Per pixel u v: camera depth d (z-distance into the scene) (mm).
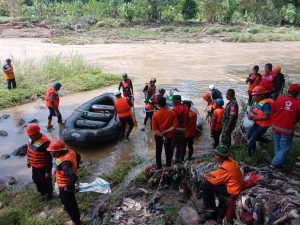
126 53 26969
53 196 7324
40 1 46719
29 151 6824
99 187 7480
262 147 7730
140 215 6215
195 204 6211
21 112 13383
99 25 41031
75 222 6289
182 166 7062
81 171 8375
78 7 46156
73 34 37188
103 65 22203
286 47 30906
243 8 45594
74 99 15125
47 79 17453
